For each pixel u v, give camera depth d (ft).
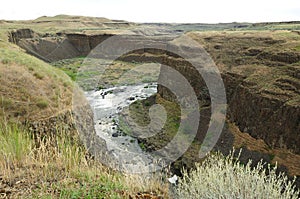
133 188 13.75
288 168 54.39
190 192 11.88
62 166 15.17
